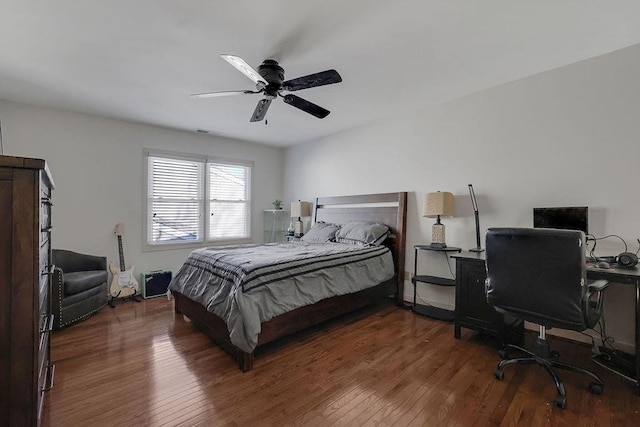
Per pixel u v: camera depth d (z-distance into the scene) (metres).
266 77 2.38
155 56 2.39
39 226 1.21
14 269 1.17
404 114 3.86
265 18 1.91
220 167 5.09
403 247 3.80
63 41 2.17
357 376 2.08
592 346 2.44
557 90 2.68
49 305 1.91
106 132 3.95
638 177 2.32
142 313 3.41
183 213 4.67
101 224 3.91
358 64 2.54
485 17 1.93
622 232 2.38
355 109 3.69
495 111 3.06
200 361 2.29
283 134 4.89
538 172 2.80
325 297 2.76
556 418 1.65
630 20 1.98
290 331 2.51
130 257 4.15
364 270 3.25
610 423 1.60
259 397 1.84
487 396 1.85
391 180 4.03
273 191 5.80
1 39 2.13
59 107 3.54
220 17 1.90
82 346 2.54
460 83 2.97
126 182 4.11
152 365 2.22
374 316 3.33
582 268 1.69
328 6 1.80
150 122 4.16
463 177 3.32
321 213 4.96
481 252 2.97
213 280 2.64
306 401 1.80
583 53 2.43
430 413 1.69
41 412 1.65
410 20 1.95
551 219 2.57
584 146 2.55
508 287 1.98
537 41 2.23
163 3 1.77
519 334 2.69
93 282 3.29
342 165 4.71
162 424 1.59
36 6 1.78
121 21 1.94
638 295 1.85
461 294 2.70
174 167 4.58
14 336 1.17
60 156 3.63
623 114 2.38
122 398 1.82
